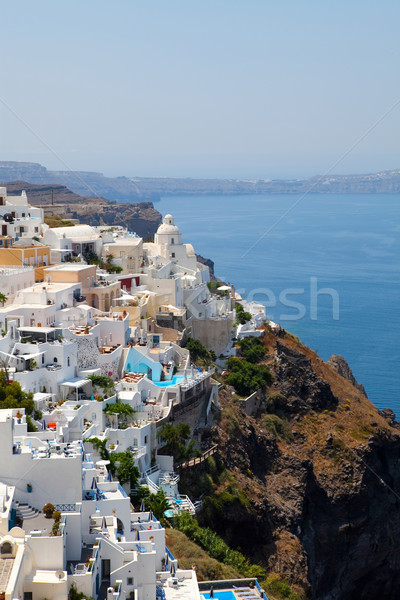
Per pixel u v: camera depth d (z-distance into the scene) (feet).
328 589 586.04
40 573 277.64
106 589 297.53
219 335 642.63
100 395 453.17
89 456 376.07
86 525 308.81
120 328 519.60
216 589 384.47
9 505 297.12
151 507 405.59
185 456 474.90
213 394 542.98
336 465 608.60
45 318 486.79
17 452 318.65
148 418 461.37
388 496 633.61
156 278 649.20
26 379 426.51
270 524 520.01
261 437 577.43
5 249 570.46
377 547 615.98
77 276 552.82
